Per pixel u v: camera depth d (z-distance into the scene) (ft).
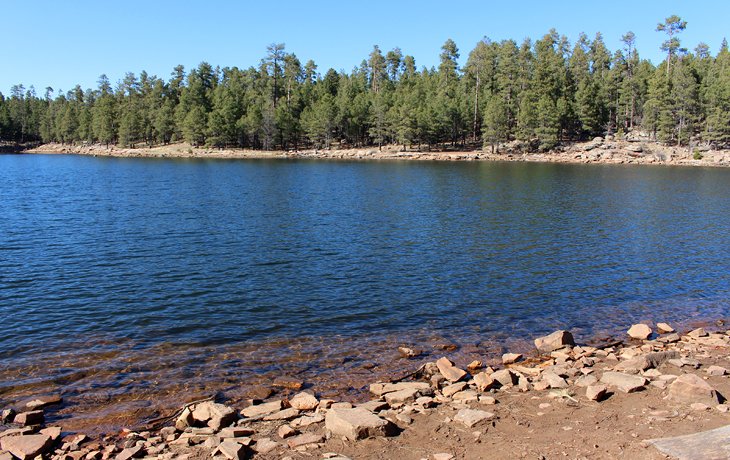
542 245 97.45
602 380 36.86
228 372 42.50
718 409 30.12
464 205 152.66
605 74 472.03
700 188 201.46
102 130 574.97
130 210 137.69
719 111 364.99
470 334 52.37
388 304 62.18
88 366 43.65
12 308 58.80
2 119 641.40
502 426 30.22
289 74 540.93
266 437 29.91
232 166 343.67
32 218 122.21
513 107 442.50
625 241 101.55
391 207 148.05
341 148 481.46
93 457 28.91
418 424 30.91
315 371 42.70
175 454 28.19
